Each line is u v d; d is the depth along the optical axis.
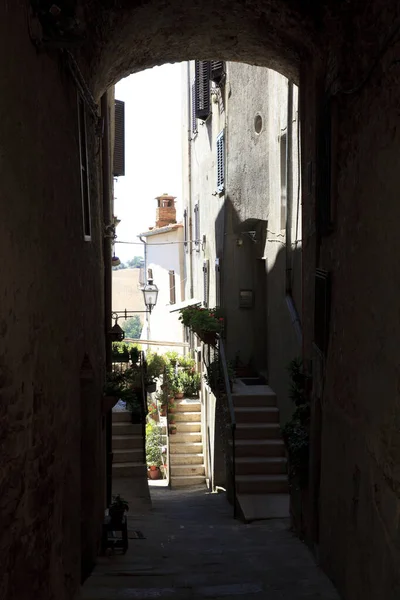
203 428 14.12
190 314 11.80
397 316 3.50
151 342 17.02
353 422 4.65
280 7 5.95
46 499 3.86
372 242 4.10
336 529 5.29
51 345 4.03
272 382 10.74
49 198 4.00
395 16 3.62
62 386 4.43
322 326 5.85
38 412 3.64
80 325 5.40
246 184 11.77
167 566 6.17
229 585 5.38
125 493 10.52
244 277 12.27
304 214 7.27
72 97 5.04
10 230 3.04
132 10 6.06
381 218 3.88
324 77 6.04
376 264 3.99
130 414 11.65
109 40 6.33
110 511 6.83
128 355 10.81
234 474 9.27
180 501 11.43
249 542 7.36
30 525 3.45
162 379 15.39
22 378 3.27
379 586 3.82
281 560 6.38
